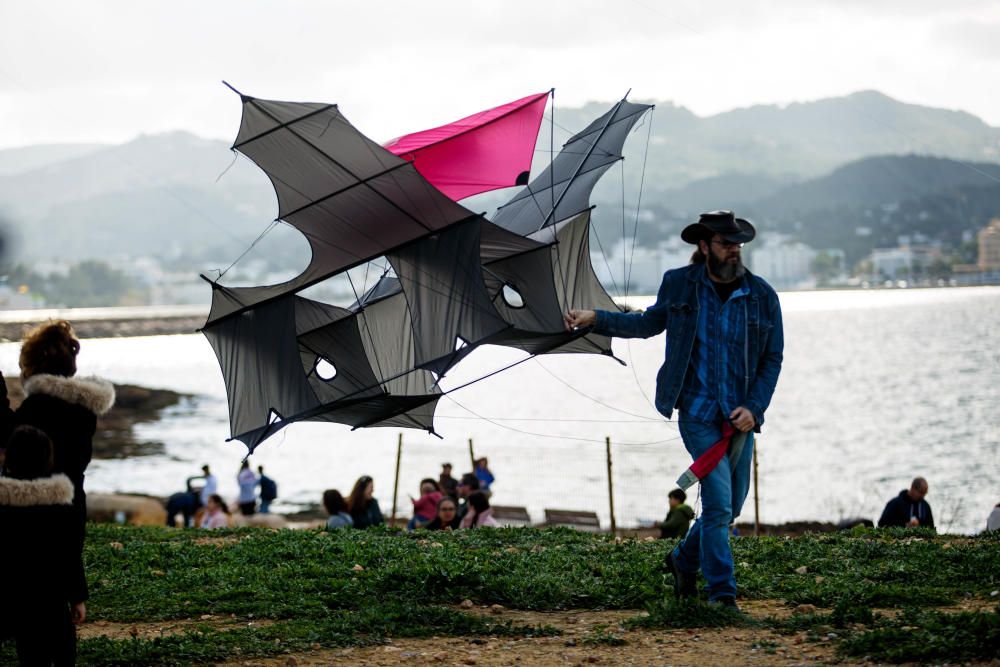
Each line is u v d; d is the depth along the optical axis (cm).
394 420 1254
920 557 1202
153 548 1451
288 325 1184
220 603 1080
